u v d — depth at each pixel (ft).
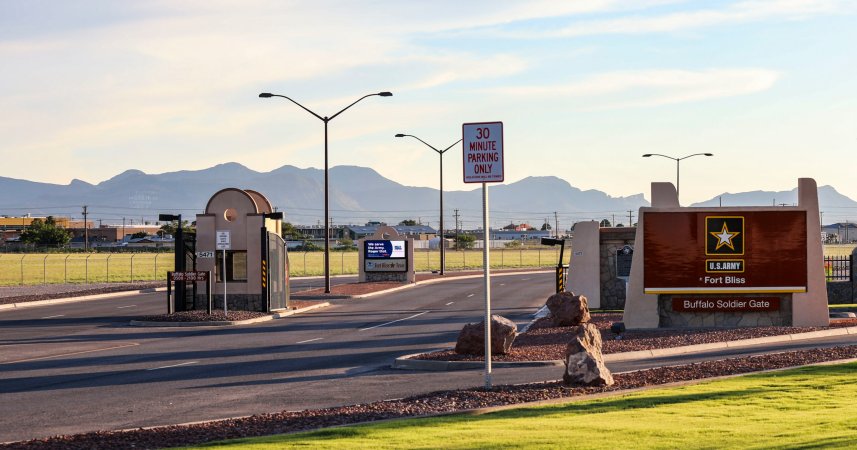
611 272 181.27
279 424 62.49
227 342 129.49
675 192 132.77
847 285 187.62
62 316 180.75
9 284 310.86
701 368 86.28
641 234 132.77
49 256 627.87
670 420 59.57
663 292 132.16
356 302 212.84
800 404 65.16
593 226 181.47
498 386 77.77
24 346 126.00
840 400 66.54
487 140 73.56
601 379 76.64
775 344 111.96
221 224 183.52
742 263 131.44
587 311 141.08
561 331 131.03
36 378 93.76
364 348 118.93
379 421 61.98
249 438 56.34
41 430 65.16
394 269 284.41
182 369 100.01
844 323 133.69
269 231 182.19
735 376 80.02
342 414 65.98
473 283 292.81
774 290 131.23
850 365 84.48
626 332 128.67
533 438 53.62
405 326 151.02
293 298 219.82
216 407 74.49
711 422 58.49
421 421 61.11
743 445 50.29
